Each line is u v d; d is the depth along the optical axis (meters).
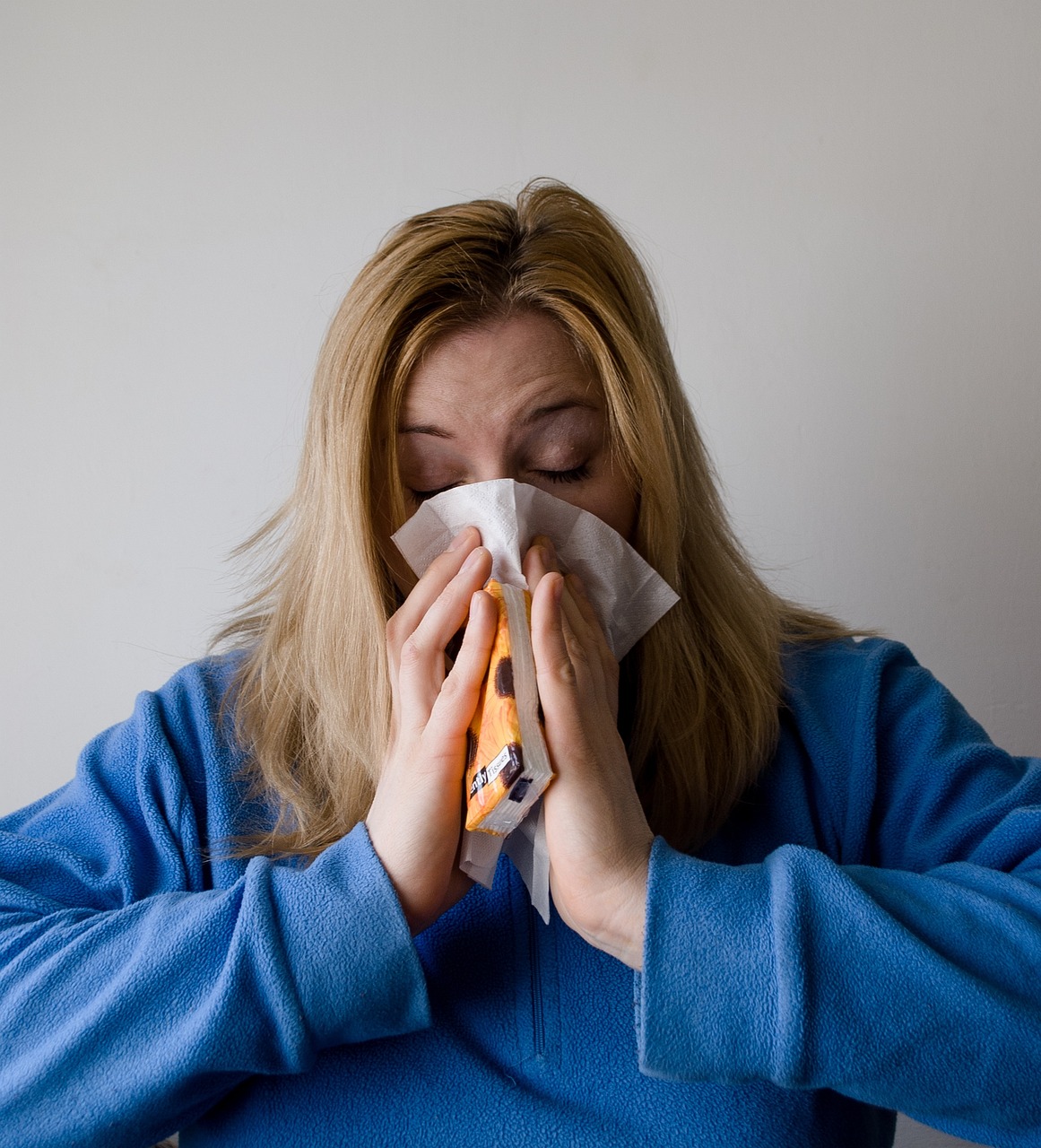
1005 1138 0.69
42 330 1.31
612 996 0.82
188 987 0.73
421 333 0.79
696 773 0.90
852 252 1.23
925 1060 0.66
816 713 0.95
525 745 0.69
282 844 0.89
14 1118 0.71
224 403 1.30
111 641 1.32
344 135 1.28
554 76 1.25
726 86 1.23
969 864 0.79
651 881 0.70
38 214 1.31
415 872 0.74
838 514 1.26
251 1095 0.81
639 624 0.86
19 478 1.32
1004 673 1.26
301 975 0.71
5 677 1.33
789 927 0.67
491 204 0.85
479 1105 0.79
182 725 0.94
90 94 1.30
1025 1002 0.68
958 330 1.22
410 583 0.88
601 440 0.85
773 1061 0.67
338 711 0.89
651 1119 0.78
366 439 0.82
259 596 1.06
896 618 1.27
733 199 1.24
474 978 0.83
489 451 0.81
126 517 1.31
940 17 1.20
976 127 1.20
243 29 1.29
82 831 0.91
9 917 0.83
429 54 1.27
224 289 1.29
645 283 0.94
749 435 1.26
